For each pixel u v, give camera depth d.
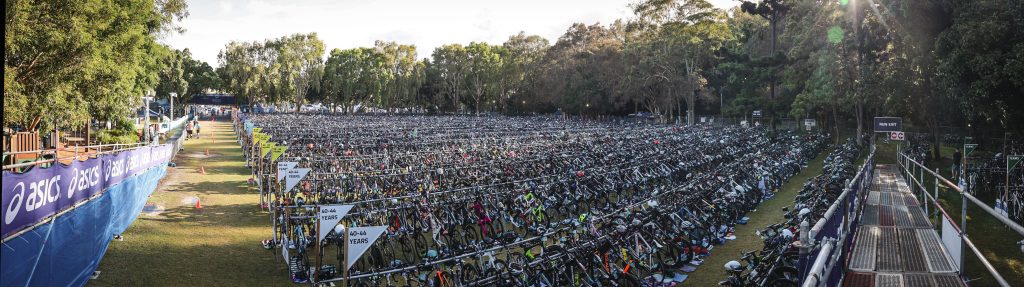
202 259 12.09
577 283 9.31
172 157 30.22
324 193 17.12
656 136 35.31
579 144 29.67
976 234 13.20
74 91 22.34
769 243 10.48
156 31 32.56
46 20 19.08
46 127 23.72
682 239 11.36
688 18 61.78
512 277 8.88
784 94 55.81
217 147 38.53
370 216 12.85
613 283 8.83
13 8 17.22
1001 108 22.02
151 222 15.09
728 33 64.19
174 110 86.38
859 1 31.73
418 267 9.17
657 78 66.31
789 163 24.05
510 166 21.30
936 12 23.22
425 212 13.09
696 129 45.00
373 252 11.08
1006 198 14.51
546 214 14.22
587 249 9.69
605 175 18.59
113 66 23.73
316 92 102.69
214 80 96.62
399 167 23.02
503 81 99.00
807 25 41.31
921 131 48.62
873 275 8.28
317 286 9.76
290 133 39.91
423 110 116.88
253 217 16.34
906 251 9.62
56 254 8.55
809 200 13.66
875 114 44.12
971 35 20.58
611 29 84.31
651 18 64.25
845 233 8.16
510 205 14.16
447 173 20.05
